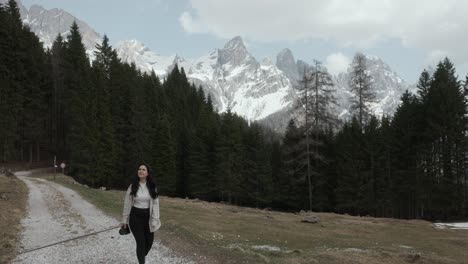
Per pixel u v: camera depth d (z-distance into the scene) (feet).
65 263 35.06
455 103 177.78
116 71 281.33
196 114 363.35
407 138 193.26
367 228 98.17
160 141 244.63
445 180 174.60
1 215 61.98
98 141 222.69
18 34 263.08
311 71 156.87
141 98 263.49
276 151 249.96
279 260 41.16
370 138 200.95
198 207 110.32
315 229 89.81
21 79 256.52
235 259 37.11
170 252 39.40
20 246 43.11
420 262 54.39
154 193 29.81
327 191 205.16
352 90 172.76
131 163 234.99
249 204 245.24
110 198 106.73
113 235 49.14
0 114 223.10
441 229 105.70
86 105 229.86
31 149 256.11
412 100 207.62
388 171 196.75
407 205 201.67
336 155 203.62
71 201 93.35
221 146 240.94
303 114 157.28
